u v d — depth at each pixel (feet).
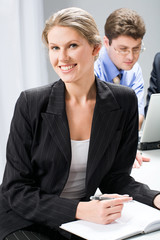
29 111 4.59
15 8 10.34
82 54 4.22
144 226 3.73
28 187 4.51
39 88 4.76
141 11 12.73
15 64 10.49
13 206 4.43
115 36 6.59
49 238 4.24
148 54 13.15
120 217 4.01
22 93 4.73
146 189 4.69
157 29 13.15
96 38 4.31
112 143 4.82
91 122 4.77
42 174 4.71
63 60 4.18
